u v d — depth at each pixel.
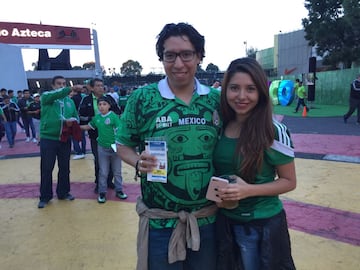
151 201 1.77
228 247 1.84
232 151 1.77
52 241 3.51
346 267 2.81
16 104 10.55
